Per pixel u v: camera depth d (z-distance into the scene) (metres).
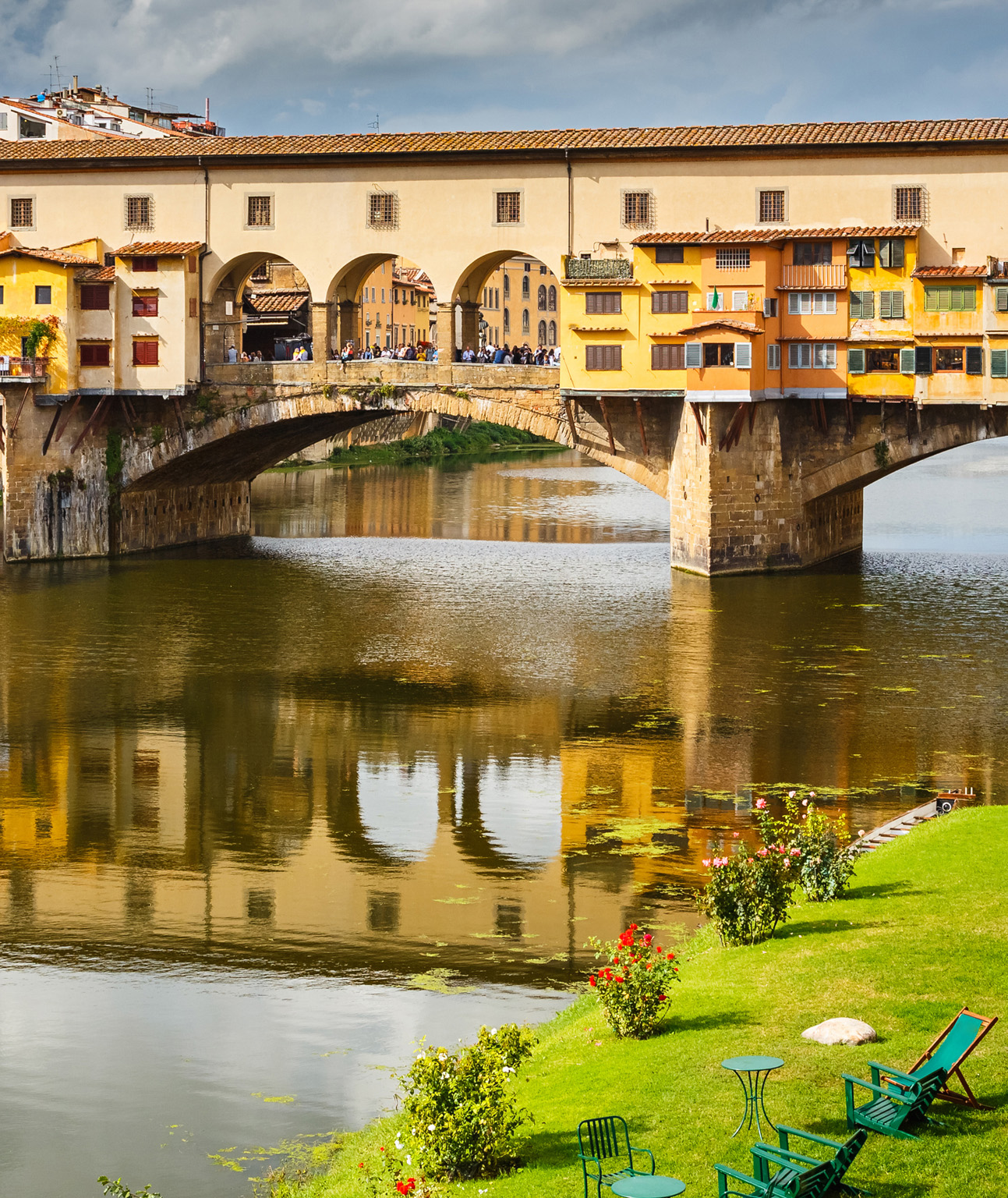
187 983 27.03
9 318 72.38
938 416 67.94
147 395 73.50
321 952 28.39
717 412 68.25
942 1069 17.05
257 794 39.06
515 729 45.22
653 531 91.62
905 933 23.61
